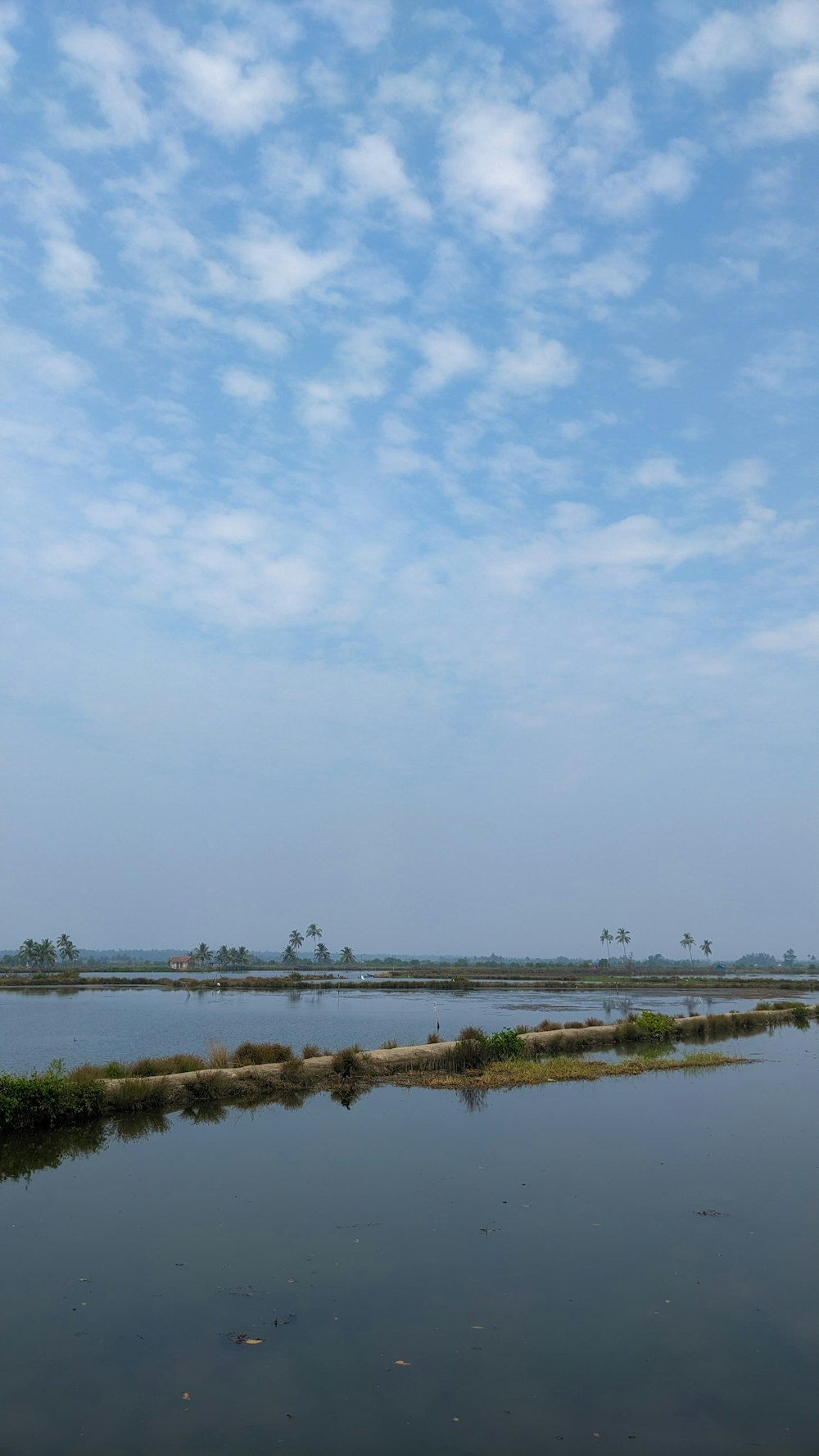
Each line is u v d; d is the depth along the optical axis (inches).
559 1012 2719.0
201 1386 370.6
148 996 3730.3
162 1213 592.4
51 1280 479.2
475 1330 420.8
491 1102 1026.7
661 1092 1099.9
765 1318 433.7
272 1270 492.4
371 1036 1926.7
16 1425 339.6
